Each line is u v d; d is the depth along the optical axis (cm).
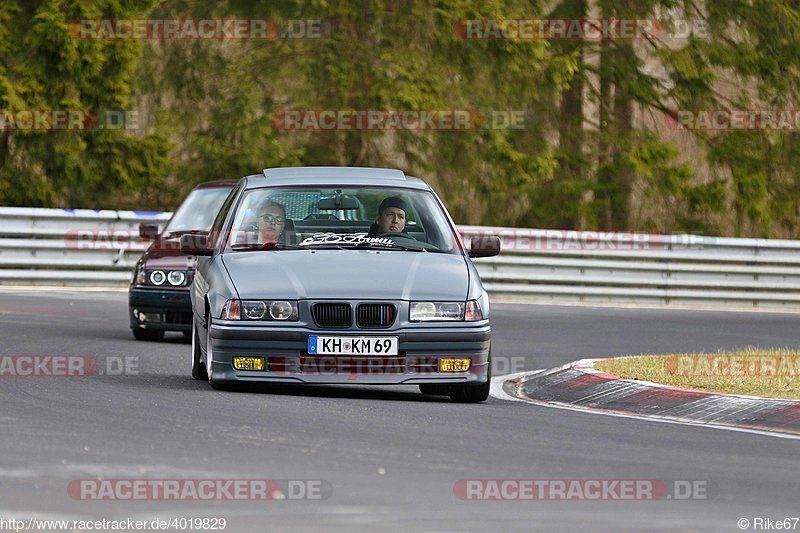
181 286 4747
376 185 3731
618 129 10425
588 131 10381
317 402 3169
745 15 10281
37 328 4994
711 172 10550
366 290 3291
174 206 9569
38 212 6819
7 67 8706
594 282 7575
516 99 9681
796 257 7931
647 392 3538
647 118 10525
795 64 10356
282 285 3306
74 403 3012
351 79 9238
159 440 2497
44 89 8662
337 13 9350
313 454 2398
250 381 3266
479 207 10156
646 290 7656
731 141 10400
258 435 2586
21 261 6788
